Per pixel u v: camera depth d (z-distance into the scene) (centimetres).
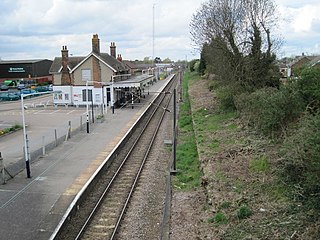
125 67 5625
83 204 1545
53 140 2623
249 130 2197
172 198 1530
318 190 1066
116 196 1639
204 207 1359
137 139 2734
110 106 4397
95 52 4581
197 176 1778
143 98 5375
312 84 1817
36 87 6738
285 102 1753
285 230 1026
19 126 3109
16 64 8212
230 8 3359
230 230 1108
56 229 1234
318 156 1049
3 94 5641
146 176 1906
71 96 4562
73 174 1850
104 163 1980
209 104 3703
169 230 1212
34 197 1550
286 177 1281
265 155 1616
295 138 1263
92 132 2895
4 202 1495
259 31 2853
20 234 1238
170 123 3438
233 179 1490
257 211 1180
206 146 2078
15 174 1839
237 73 2973
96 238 1258
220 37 3209
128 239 1251
